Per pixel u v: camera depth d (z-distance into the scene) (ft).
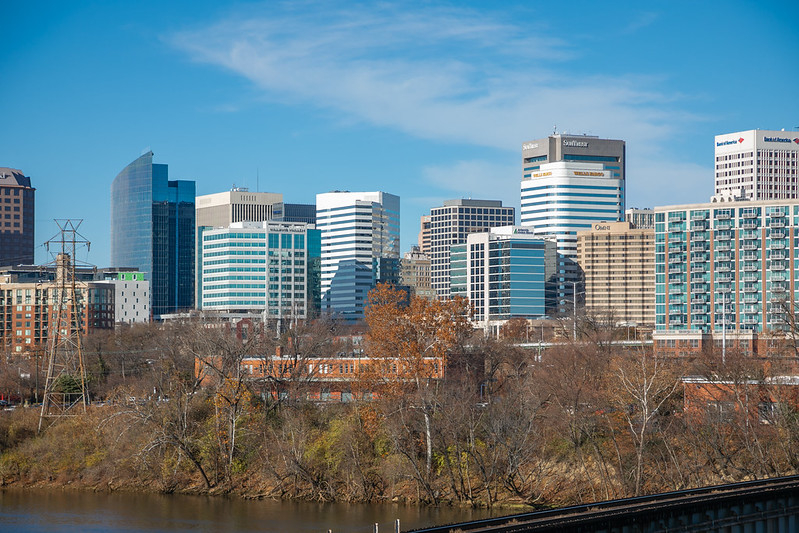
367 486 578.66
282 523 513.86
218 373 642.22
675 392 640.17
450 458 579.07
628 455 570.46
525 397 601.62
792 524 401.70
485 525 338.34
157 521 520.83
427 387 592.19
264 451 608.60
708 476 545.44
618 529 350.02
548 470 575.38
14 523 517.55
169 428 613.11
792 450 554.87
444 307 636.48
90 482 615.98
